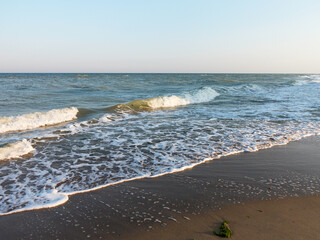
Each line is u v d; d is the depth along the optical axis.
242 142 7.12
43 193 4.15
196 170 5.18
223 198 4.04
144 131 8.44
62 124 9.48
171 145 6.83
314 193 4.20
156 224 3.34
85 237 3.08
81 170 5.12
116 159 5.76
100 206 3.79
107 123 9.74
